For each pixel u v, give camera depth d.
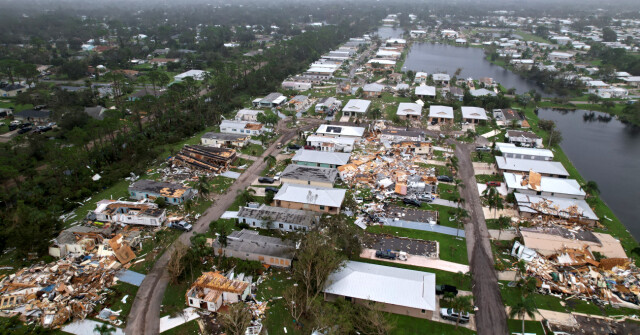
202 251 68.94
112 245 72.94
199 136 134.75
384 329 54.25
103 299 62.31
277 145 126.38
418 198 93.62
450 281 67.19
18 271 67.69
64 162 98.12
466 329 57.66
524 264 70.12
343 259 65.94
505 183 99.94
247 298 62.53
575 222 85.31
